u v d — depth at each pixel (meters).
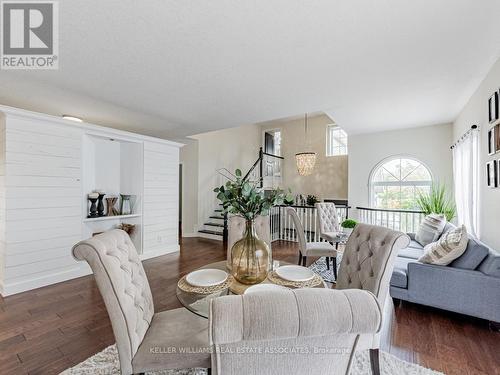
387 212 5.09
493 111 2.51
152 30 1.85
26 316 2.45
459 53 2.20
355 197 5.77
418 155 5.03
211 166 7.05
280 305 0.64
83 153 3.63
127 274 1.41
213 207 7.10
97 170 4.25
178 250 5.12
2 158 2.95
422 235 3.77
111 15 1.69
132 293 1.37
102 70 2.46
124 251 1.50
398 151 5.25
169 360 1.25
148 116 4.00
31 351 1.92
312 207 5.79
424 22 1.76
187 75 2.57
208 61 2.30
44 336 2.12
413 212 4.69
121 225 4.46
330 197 7.89
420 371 1.69
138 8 1.62
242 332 0.61
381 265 1.61
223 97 3.18
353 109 3.83
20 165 3.00
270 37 1.94
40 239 3.17
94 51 2.13
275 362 0.76
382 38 1.95
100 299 2.84
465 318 2.37
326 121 8.02
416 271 2.43
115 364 1.77
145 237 4.49
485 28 1.83
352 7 1.62
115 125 4.59
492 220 2.69
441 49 2.12
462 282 2.22
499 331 2.15
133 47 2.07
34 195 3.12
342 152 7.84
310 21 1.75
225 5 1.60
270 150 9.14
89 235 4.04
